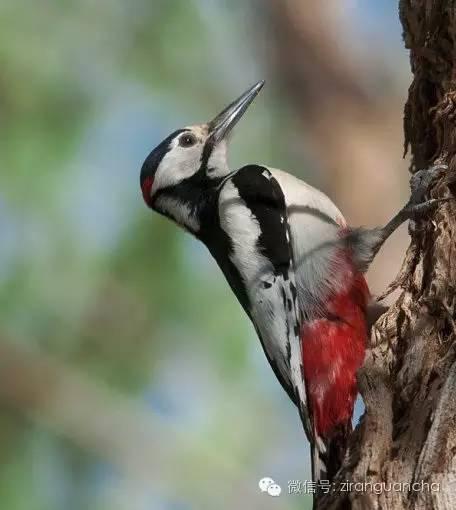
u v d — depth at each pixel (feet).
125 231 39.86
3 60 40.11
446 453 24.49
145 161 37.68
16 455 38.50
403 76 45.44
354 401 31.32
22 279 39.45
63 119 40.34
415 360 26.76
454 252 27.76
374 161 43.04
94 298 39.70
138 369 39.70
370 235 32.53
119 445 39.45
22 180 38.99
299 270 32.65
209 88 44.16
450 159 29.40
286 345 32.27
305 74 44.86
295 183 33.99
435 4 30.48
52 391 39.52
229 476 39.19
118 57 42.75
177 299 39.40
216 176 36.68
